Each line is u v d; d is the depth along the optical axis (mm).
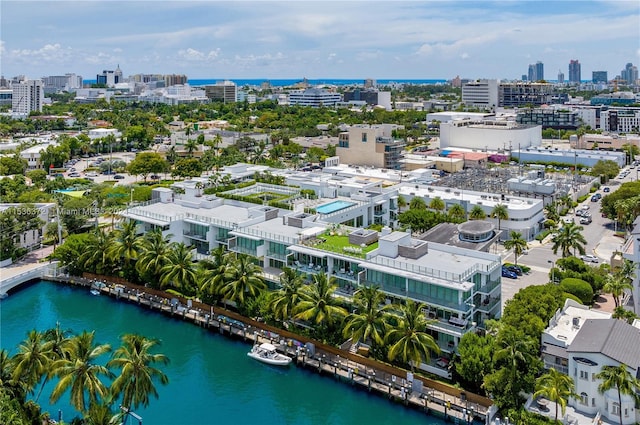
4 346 121625
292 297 114375
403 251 119812
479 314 111312
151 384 85625
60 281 159750
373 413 99562
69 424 87562
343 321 110000
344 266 121375
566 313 112125
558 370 97875
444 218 180875
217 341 124750
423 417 97312
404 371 105188
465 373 96438
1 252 166000
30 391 91625
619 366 85875
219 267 127625
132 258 148000
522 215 189250
